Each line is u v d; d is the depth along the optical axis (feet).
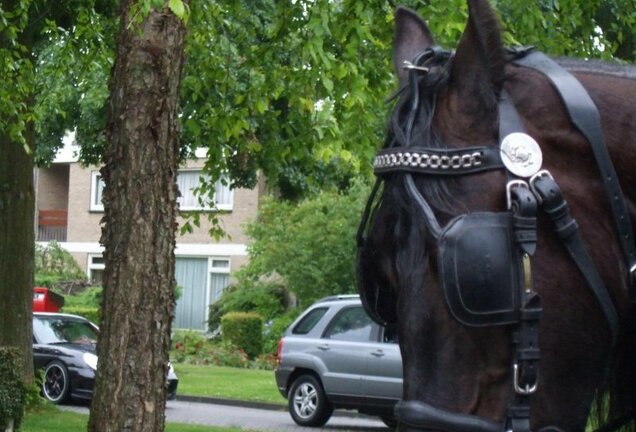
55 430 49.49
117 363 22.70
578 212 8.12
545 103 8.36
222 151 37.63
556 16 31.09
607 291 7.97
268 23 42.88
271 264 100.78
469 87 8.30
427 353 7.85
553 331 7.79
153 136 22.82
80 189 143.95
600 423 8.87
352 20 30.19
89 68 40.91
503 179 7.99
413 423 7.76
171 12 22.84
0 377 43.55
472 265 7.72
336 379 58.44
